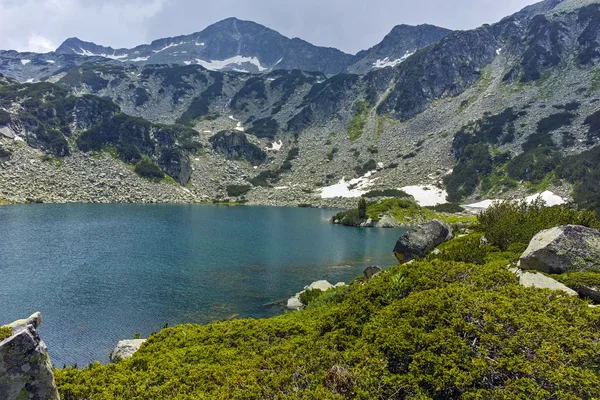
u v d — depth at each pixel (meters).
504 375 8.11
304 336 13.34
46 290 30.77
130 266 39.75
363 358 9.69
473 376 8.08
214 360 12.16
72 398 9.80
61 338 22.55
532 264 16.94
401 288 13.34
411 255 37.50
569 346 8.61
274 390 9.06
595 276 13.96
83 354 20.72
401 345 9.48
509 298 11.01
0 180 101.69
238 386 9.40
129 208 100.38
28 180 107.19
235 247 53.69
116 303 28.66
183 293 31.89
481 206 114.25
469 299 10.70
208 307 28.81
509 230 24.53
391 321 10.87
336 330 12.43
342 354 10.36
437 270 14.24
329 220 96.56
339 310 13.54
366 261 48.31
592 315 9.87
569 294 12.32
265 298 31.48
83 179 120.12
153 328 24.45
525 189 115.19
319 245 59.41
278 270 41.62
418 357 8.92
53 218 72.88
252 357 11.79
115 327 24.34
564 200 100.19
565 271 15.73
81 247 47.75
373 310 12.67
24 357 7.78
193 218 85.56
